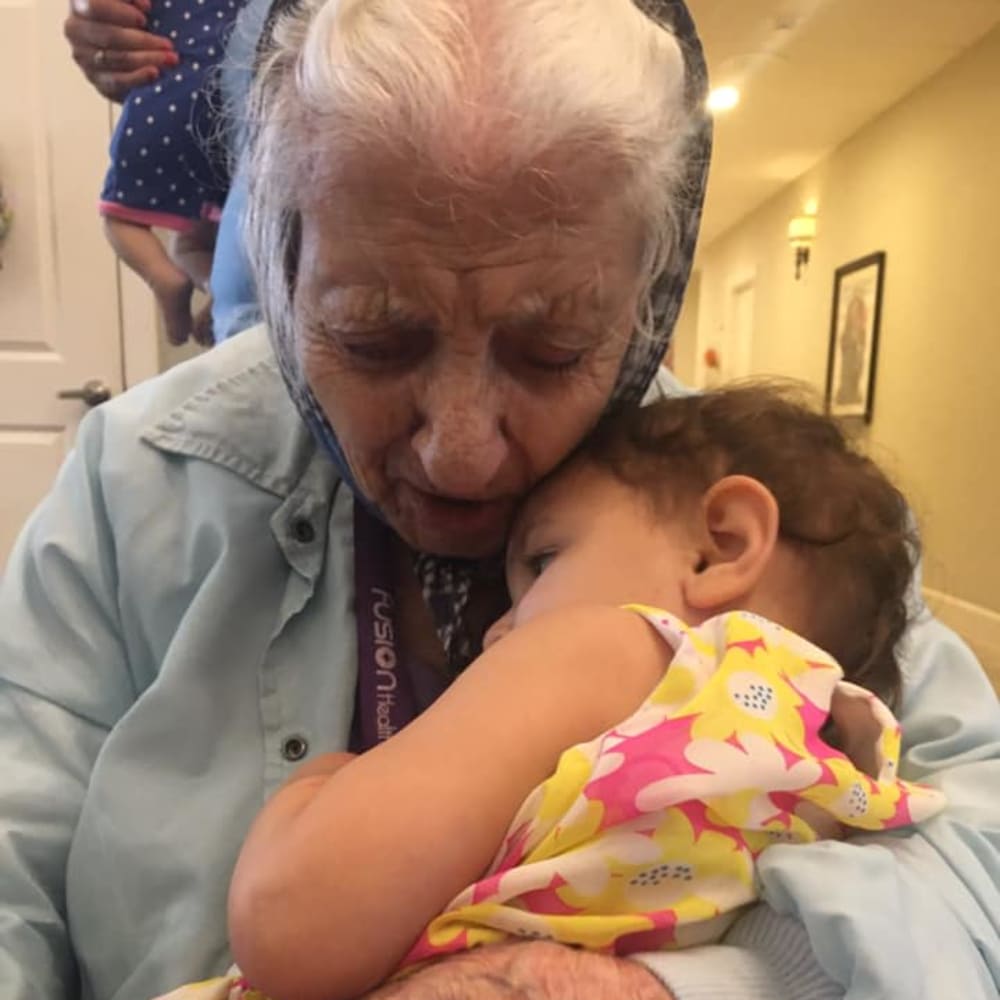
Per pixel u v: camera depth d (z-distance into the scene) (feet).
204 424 2.68
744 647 1.88
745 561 2.11
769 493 2.16
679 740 1.73
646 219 1.94
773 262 23.16
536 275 1.84
